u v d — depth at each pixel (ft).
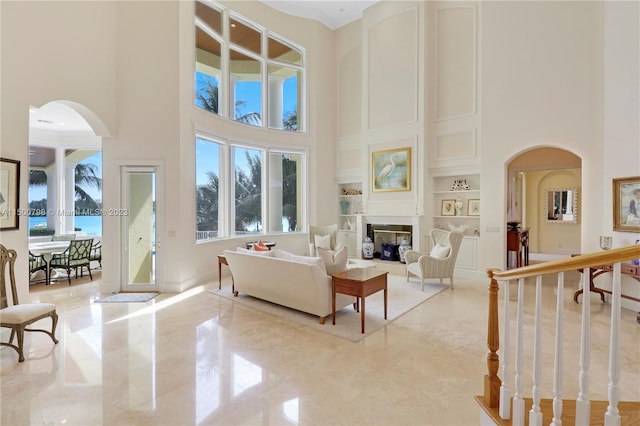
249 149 24.22
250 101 24.38
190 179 18.47
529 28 18.47
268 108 25.35
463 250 21.16
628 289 14.23
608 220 15.25
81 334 11.62
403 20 23.48
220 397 7.80
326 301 12.63
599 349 10.33
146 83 17.42
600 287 15.85
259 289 14.85
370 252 25.58
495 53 19.54
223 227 22.18
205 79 20.68
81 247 20.31
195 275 18.93
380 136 24.76
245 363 9.47
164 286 17.47
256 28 24.31
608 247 14.58
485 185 20.08
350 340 11.09
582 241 17.07
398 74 23.79
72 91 14.96
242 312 13.99
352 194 28.25
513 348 10.52
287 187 26.53
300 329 12.08
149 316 13.52
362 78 25.75
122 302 15.51
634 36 13.96
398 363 9.50
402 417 7.07
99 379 8.59
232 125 22.44
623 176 14.49
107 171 17.37
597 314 13.64
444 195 23.00
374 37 25.09
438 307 14.75
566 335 11.50
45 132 23.61
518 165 22.95
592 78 16.80
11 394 7.88
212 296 16.48
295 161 26.91
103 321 12.93
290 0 25.18
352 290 12.00
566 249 30.91
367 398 7.78
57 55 14.24
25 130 12.85
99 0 16.20
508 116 19.16
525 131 18.63
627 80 14.25
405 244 23.94
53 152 24.25
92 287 18.56
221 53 21.83
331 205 28.32
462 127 21.39
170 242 17.46
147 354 10.03
